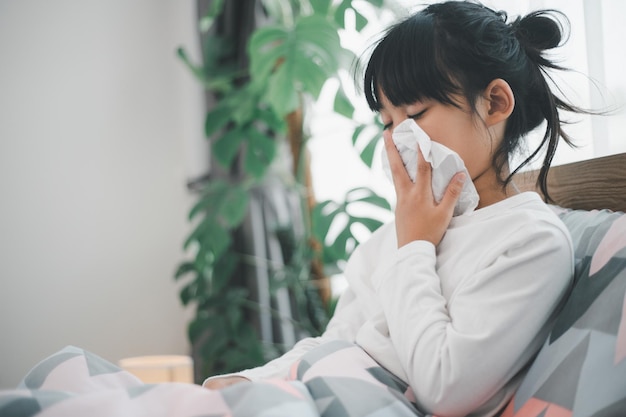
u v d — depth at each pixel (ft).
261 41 7.04
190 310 10.18
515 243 2.55
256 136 8.14
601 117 3.99
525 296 2.45
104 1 10.30
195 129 10.09
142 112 10.32
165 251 10.21
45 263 9.71
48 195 9.81
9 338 9.51
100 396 1.86
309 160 8.11
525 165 3.13
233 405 1.79
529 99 3.06
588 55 4.06
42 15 10.03
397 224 2.89
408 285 2.65
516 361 2.48
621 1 3.96
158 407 1.86
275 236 8.68
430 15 2.97
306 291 8.00
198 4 9.91
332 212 6.97
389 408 2.15
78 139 10.00
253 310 8.85
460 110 2.83
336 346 2.52
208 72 9.08
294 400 1.84
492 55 2.87
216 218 8.19
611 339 2.04
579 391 2.02
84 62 10.14
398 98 2.91
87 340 9.76
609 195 3.13
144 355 9.96
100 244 9.95
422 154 2.83
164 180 10.30
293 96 6.98
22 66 9.89
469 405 2.42
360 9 7.46
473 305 2.48
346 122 8.05
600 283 2.29
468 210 2.87
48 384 2.25
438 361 2.41
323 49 6.88
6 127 9.77
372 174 7.75
